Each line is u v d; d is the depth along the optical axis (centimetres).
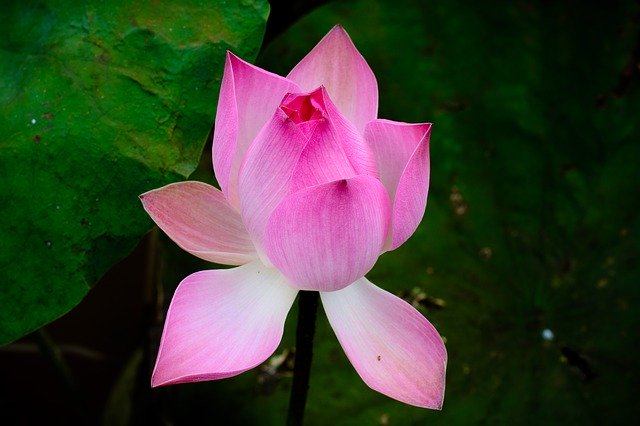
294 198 63
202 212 69
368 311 68
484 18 87
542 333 84
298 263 65
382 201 65
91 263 71
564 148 86
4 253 71
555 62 87
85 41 73
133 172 72
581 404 82
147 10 73
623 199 86
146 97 72
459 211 86
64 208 71
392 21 87
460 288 85
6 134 72
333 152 64
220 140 66
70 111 72
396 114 87
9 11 74
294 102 66
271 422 84
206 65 73
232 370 64
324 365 84
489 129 87
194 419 85
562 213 86
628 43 87
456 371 83
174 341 66
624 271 85
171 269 86
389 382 66
